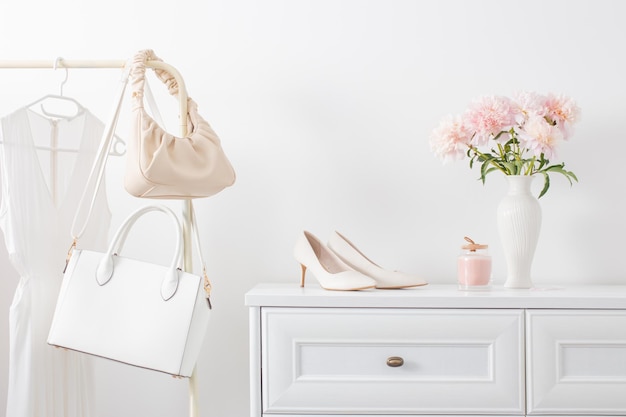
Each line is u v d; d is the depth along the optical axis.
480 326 1.43
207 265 1.89
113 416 1.88
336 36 1.88
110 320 1.44
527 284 1.66
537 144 1.53
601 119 1.85
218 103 1.89
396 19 1.88
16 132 1.47
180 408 1.88
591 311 1.42
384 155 1.87
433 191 1.87
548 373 1.42
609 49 1.86
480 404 1.43
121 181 1.91
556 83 1.86
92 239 1.67
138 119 1.41
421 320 1.43
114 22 1.91
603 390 1.42
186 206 1.55
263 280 1.88
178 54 1.90
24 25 1.92
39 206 1.51
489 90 1.87
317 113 1.88
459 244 1.86
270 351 1.44
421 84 1.87
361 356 1.44
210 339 1.88
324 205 1.88
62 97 1.60
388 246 1.87
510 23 1.87
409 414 1.44
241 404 1.88
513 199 1.65
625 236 1.84
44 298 1.54
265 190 1.88
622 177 1.85
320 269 1.60
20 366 1.48
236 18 1.89
